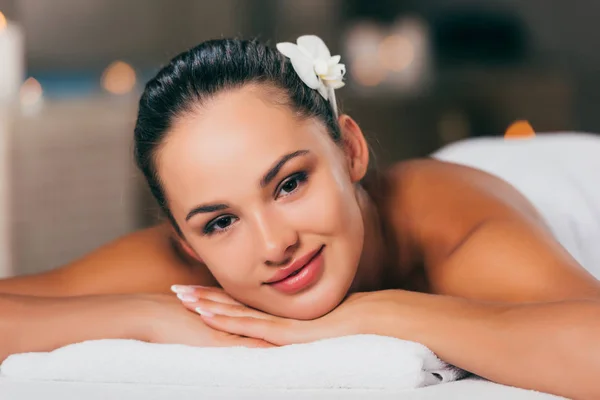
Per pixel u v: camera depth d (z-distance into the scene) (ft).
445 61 15.03
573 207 5.88
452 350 3.69
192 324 4.13
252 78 3.99
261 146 3.87
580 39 15.05
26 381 3.91
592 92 15.05
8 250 9.25
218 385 3.69
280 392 3.54
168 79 4.02
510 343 3.58
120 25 13.61
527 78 14.94
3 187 9.18
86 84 13.38
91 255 5.08
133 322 4.19
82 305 4.34
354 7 15.03
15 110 9.34
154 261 4.99
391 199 4.85
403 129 14.48
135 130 4.24
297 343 3.95
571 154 6.45
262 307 4.13
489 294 4.23
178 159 3.97
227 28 14.33
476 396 3.45
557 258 4.12
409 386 3.54
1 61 9.36
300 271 3.98
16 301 4.43
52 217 9.62
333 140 4.21
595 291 3.80
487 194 4.70
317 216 3.93
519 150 6.52
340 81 4.34
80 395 3.61
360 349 3.59
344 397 3.43
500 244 4.25
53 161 9.57
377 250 4.75
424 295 3.95
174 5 13.89
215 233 4.04
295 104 4.04
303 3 14.85
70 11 13.33
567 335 3.49
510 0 15.10
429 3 15.08
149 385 3.74
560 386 3.51
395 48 14.40
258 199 3.89
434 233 4.66
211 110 3.92
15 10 13.07
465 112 14.70
